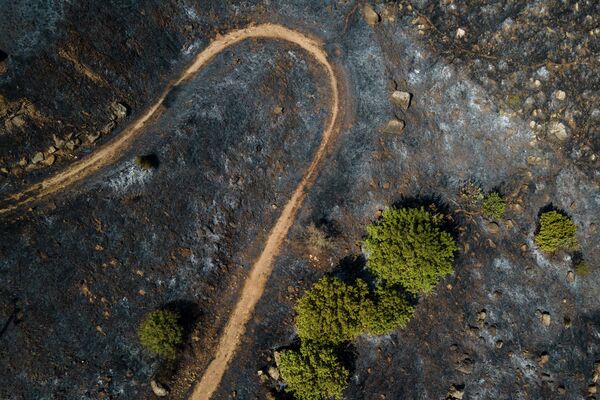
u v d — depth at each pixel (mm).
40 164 18547
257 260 20484
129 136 19922
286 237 20844
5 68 17688
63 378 17000
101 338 17812
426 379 20203
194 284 19562
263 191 21297
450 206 22469
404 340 20281
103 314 18016
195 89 21266
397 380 19812
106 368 17625
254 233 20828
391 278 19766
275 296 20031
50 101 18594
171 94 21047
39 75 18297
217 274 20016
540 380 21297
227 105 21297
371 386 19375
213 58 22141
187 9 22078
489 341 21312
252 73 22094
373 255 20078
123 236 18875
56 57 18609
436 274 19922
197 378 18609
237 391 18594
